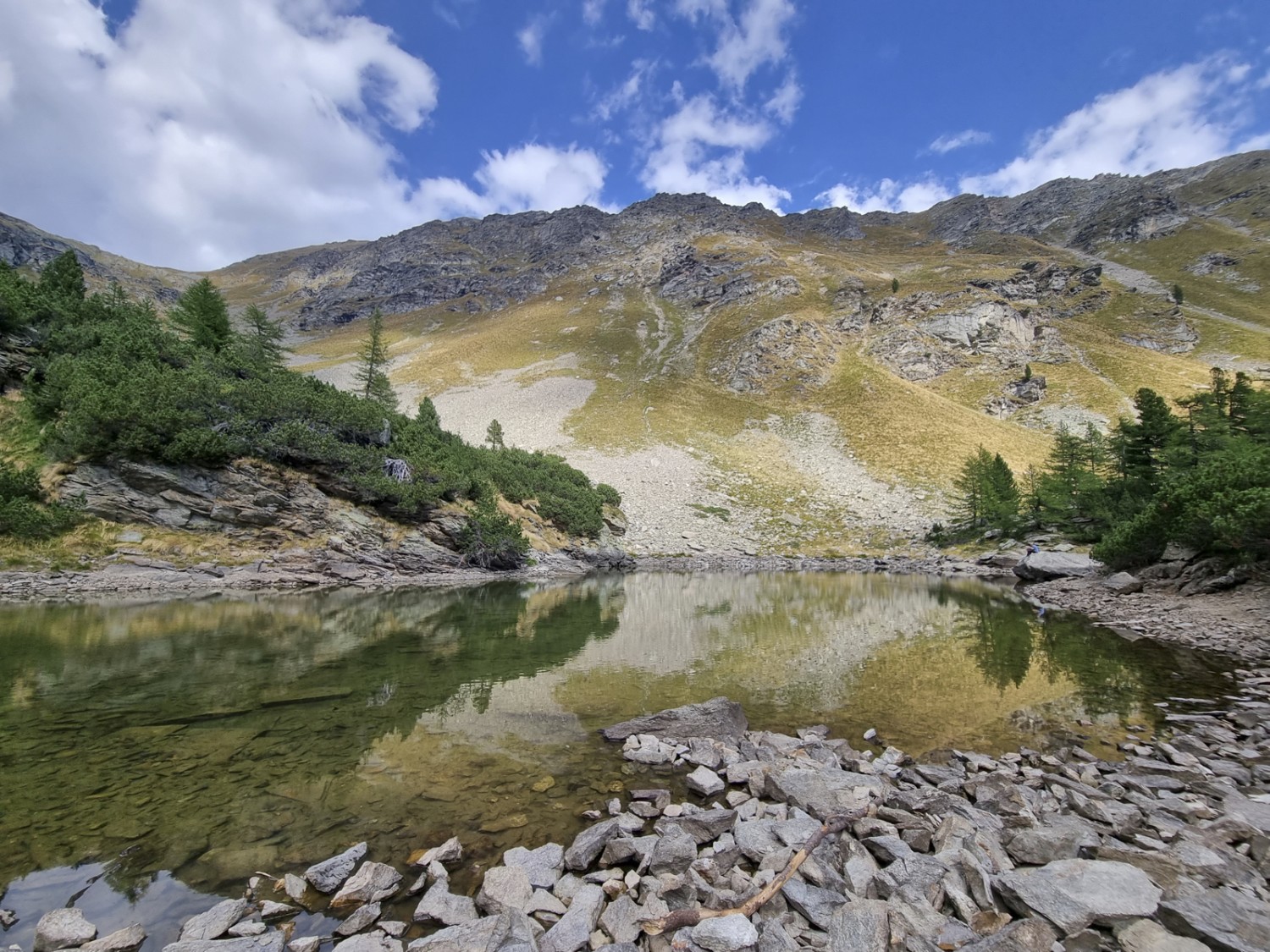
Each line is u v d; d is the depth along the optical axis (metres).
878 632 25.25
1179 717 13.99
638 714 14.09
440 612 29.38
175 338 44.69
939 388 116.50
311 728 12.37
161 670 16.25
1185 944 5.51
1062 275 167.25
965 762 11.36
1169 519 32.78
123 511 33.47
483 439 97.38
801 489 82.50
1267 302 153.88
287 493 39.28
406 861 7.57
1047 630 25.78
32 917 6.17
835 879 6.98
